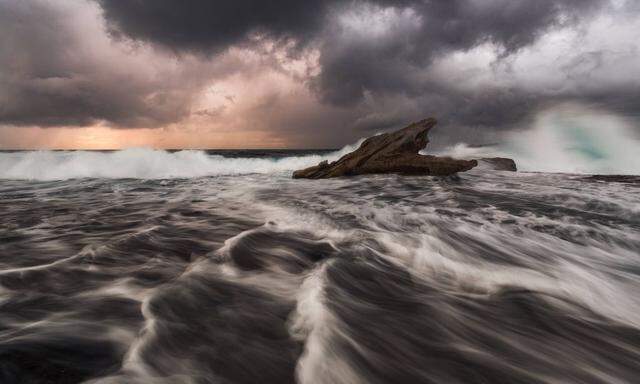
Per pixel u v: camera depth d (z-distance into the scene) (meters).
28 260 5.49
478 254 6.11
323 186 15.51
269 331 3.43
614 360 3.27
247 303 4.02
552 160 31.03
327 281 4.56
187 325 3.51
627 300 4.61
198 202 11.43
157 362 2.89
